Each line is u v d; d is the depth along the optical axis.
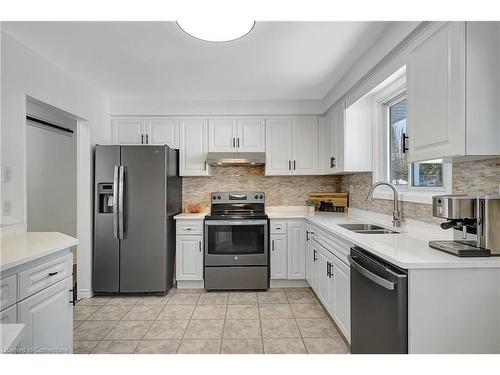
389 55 2.08
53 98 2.62
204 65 2.70
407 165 2.63
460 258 1.43
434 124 1.59
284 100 3.78
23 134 2.24
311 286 3.26
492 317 1.37
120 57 2.53
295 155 3.82
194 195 4.07
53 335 1.67
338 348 2.21
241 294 3.36
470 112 1.39
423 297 1.36
